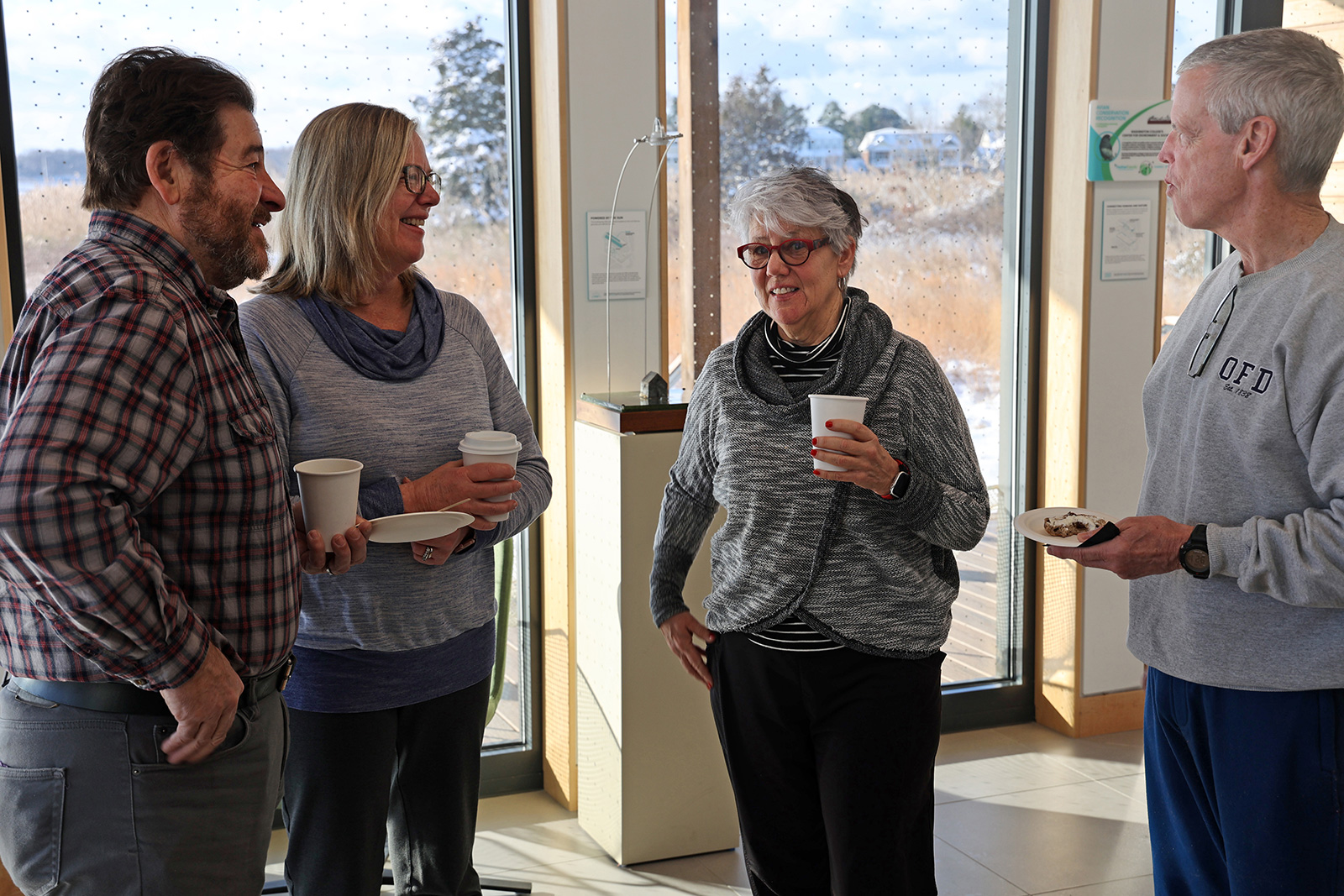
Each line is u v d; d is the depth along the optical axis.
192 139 1.29
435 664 1.79
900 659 1.66
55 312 1.19
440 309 1.88
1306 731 1.45
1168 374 1.64
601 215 2.92
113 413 1.14
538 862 2.77
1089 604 3.50
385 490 1.66
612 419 2.66
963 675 3.65
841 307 1.76
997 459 3.63
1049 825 2.93
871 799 1.65
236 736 1.33
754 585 1.71
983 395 3.59
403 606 1.74
